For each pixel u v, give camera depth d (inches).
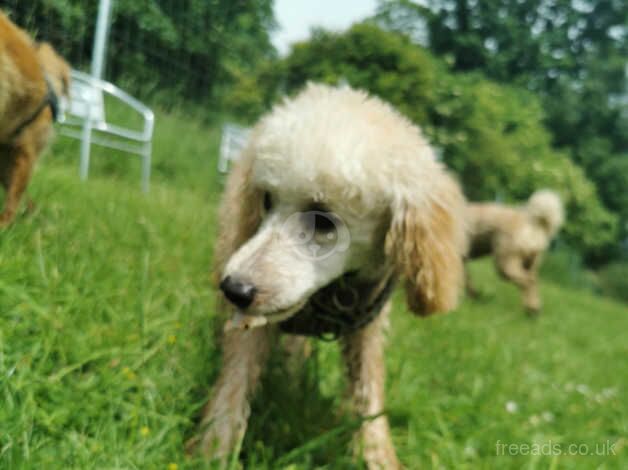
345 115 16.8
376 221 17.1
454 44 210.4
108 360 18.0
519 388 31.9
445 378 29.3
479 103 114.9
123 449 14.6
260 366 18.8
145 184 53.9
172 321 21.6
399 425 22.7
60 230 24.2
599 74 275.4
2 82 24.3
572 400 32.4
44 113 27.5
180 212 39.1
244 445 17.7
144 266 22.3
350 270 17.7
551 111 261.9
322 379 24.0
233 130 70.6
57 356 17.3
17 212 24.5
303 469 17.2
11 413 13.7
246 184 18.8
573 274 168.6
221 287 15.5
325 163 15.5
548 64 243.8
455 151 110.9
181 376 18.9
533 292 68.7
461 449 22.0
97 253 23.9
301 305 16.4
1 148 26.2
